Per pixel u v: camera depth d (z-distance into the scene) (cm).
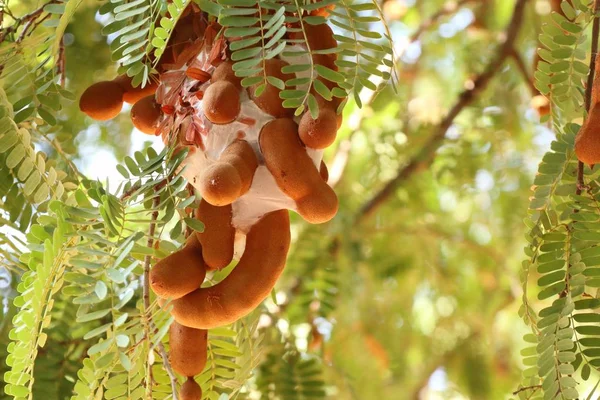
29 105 122
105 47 170
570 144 115
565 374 111
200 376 121
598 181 115
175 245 111
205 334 112
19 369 110
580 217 113
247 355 124
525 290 116
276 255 108
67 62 169
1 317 145
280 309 171
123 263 110
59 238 109
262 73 108
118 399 113
